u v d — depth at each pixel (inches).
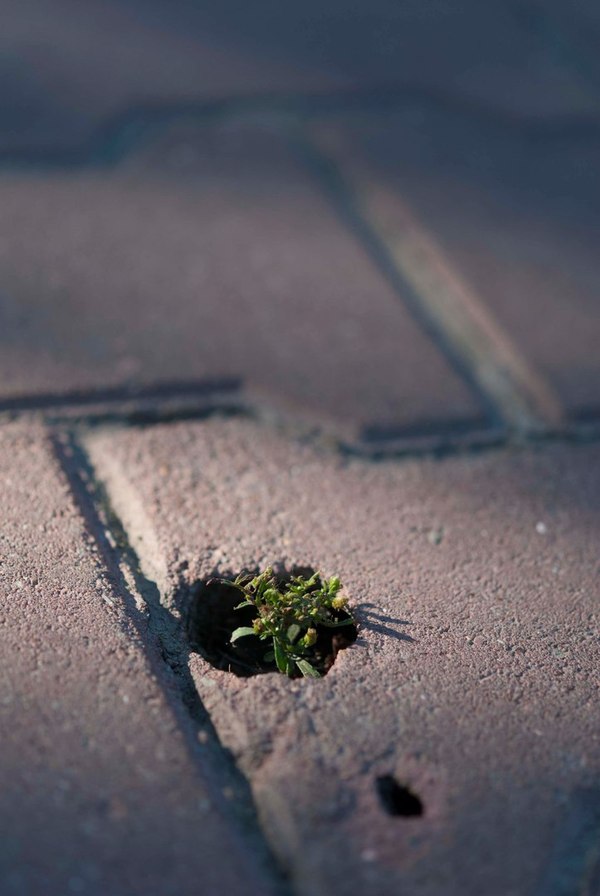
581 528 21.7
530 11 31.4
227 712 19.8
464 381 23.3
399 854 19.1
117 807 19.1
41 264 24.2
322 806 19.3
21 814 19.0
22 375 22.6
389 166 26.8
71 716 19.6
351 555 21.1
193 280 24.3
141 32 29.3
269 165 26.6
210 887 18.8
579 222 26.0
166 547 21.0
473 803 19.4
